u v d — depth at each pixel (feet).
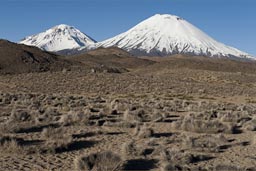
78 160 46.06
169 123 90.07
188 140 61.31
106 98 190.08
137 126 76.38
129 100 173.47
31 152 53.52
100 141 63.67
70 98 169.68
